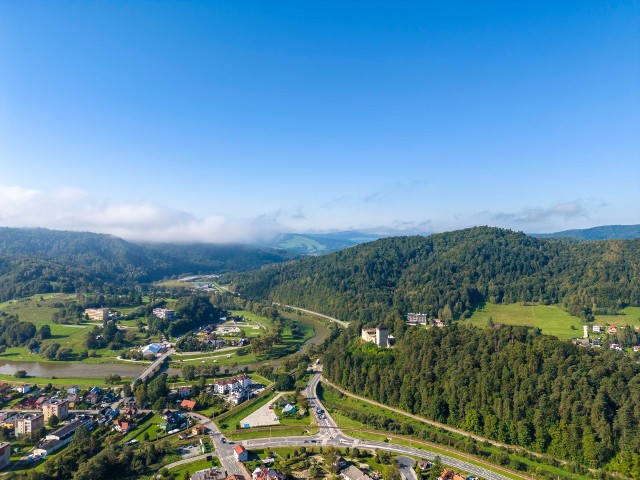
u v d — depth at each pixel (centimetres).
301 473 19012
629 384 19950
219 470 19012
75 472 18350
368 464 19850
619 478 18112
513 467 19400
